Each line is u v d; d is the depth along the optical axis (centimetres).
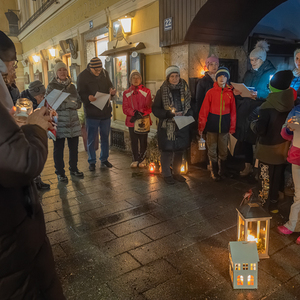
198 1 410
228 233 292
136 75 469
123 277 228
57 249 269
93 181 453
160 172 484
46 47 1149
